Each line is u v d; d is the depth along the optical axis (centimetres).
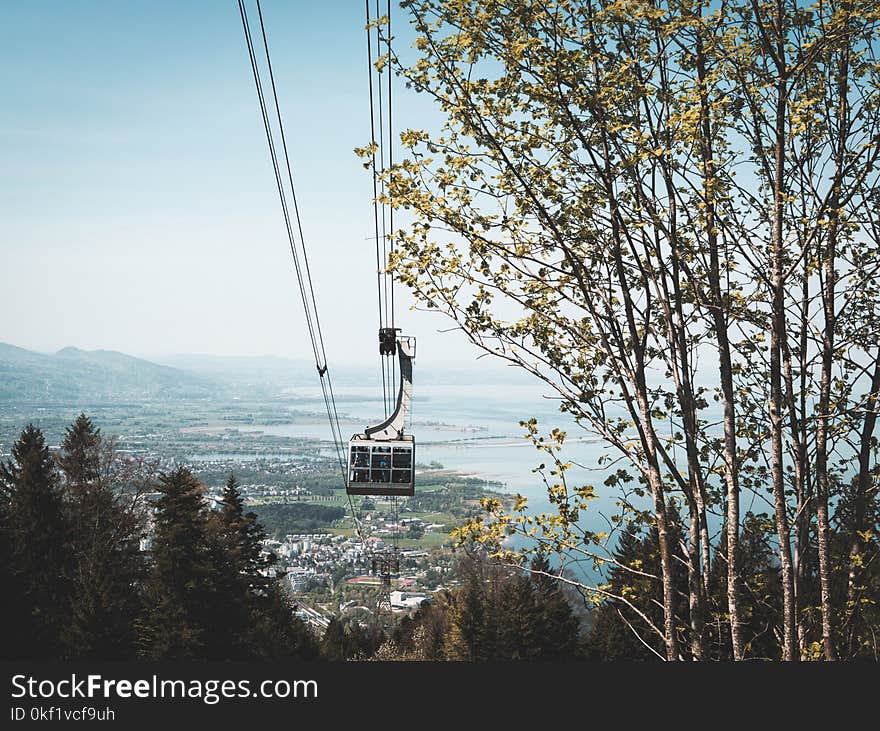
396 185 1430
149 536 5556
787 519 1531
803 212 1554
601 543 1409
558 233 1434
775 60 1410
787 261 1528
